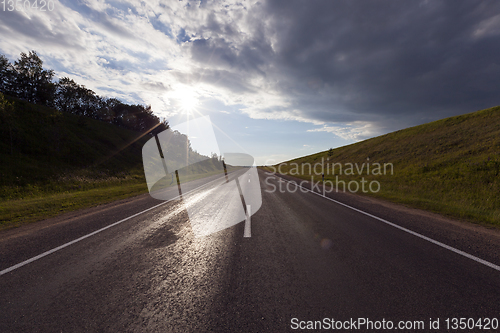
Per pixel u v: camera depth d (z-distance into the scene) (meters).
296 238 3.98
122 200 9.06
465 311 1.95
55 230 4.75
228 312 1.98
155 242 3.88
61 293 2.32
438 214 5.95
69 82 40.94
